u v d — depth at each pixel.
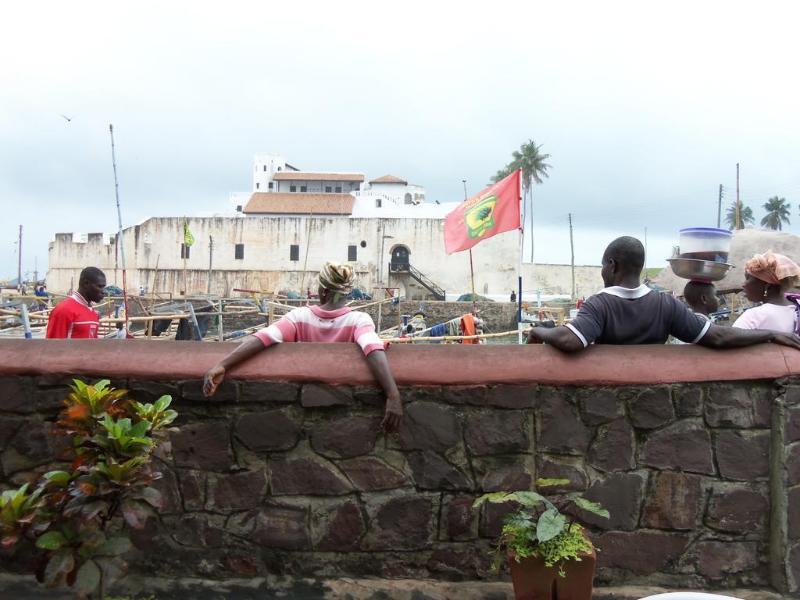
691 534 2.89
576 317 2.97
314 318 3.04
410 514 2.87
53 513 2.34
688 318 2.95
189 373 2.85
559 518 2.54
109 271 49.53
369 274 47.53
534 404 2.87
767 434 2.89
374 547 2.88
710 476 2.89
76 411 2.39
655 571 2.89
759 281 3.36
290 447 2.87
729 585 2.89
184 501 2.89
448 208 56.38
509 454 2.87
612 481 2.88
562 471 2.88
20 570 2.92
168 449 2.54
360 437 2.86
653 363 2.87
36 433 2.89
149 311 13.78
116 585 2.82
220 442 2.88
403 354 2.92
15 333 8.71
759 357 2.90
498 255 47.47
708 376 2.86
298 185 74.50
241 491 2.88
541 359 2.88
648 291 2.98
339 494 2.87
